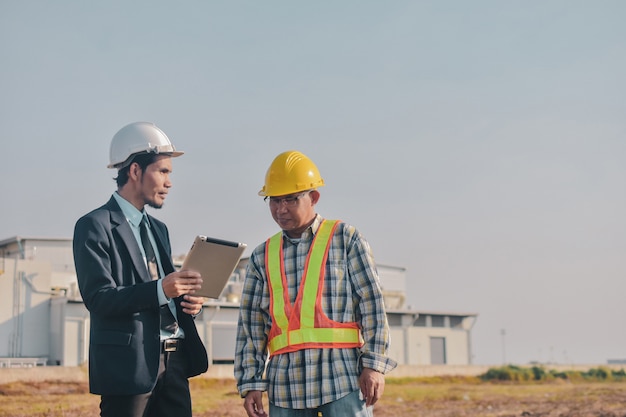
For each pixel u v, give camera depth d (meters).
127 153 4.76
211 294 4.68
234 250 4.49
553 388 25.28
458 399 19.20
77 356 31.28
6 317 31.27
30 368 19.91
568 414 14.26
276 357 4.45
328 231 4.53
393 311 40.38
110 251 4.57
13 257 38.00
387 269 46.91
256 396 4.51
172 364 4.75
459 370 31.08
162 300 4.38
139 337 4.48
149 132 4.82
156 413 4.73
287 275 4.49
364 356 4.35
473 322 43.12
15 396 17.33
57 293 34.06
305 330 4.36
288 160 4.55
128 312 4.38
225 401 17.14
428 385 27.64
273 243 4.62
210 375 23.95
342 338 4.37
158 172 4.77
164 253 4.92
